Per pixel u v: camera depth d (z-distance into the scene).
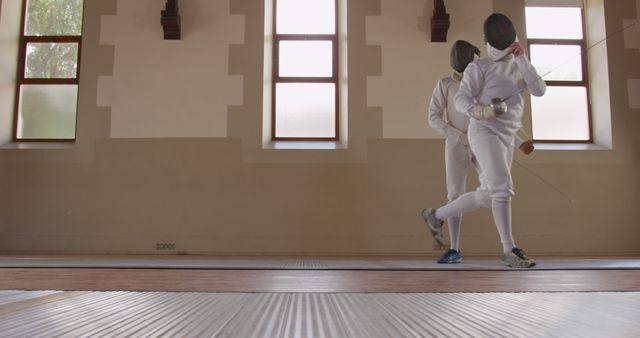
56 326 0.58
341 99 4.83
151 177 4.55
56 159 4.56
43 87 4.87
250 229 4.48
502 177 2.65
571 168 4.59
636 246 4.52
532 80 2.70
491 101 2.64
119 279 1.56
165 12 4.57
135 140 4.59
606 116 4.73
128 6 4.73
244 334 0.55
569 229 4.52
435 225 3.15
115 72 4.67
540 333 0.54
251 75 4.67
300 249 4.45
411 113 4.63
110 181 4.54
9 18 4.85
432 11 4.75
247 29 4.72
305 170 4.55
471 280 1.55
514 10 4.79
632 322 0.62
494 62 2.78
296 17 5.01
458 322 0.63
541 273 1.99
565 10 5.04
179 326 0.60
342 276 1.79
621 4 4.81
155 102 4.64
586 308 0.76
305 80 4.91
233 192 4.53
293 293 1.04
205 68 4.68
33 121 4.83
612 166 4.61
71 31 4.96
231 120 4.61
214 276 1.76
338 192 4.53
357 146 4.57
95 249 4.46
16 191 4.52
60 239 4.46
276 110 4.89
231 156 4.57
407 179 4.55
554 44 4.99
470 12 4.77
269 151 4.57
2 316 0.66
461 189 3.12
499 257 4.09
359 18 4.70
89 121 4.62
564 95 4.95
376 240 4.47
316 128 4.88
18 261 3.00
